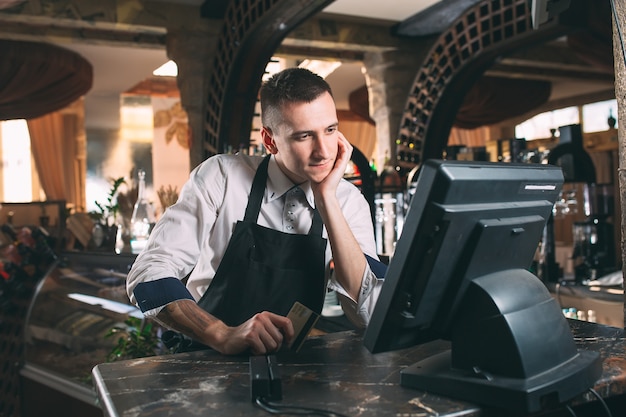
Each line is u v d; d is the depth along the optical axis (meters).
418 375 1.09
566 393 1.02
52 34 6.96
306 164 1.48
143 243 4.50
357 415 0.97
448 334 1.12
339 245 1.57
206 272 1.73
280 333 1.33
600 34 5.32
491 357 1.05
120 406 1.03
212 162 1.74
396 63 7.70
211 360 1.32
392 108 7.77
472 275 1.08
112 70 9.53
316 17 7.15
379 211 5.01
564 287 3.70
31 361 3.90
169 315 1.42
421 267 1.03
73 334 3.65
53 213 4.80
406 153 7.42
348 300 1.62
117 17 6.47
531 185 1.15
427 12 6.93
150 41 7.36
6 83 8.18
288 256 1.70
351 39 7.38
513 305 1.07
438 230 1.00
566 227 10.66
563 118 12.31
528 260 1.23
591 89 11.43
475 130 12.97
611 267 4.32
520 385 1.00
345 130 13.44
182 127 11.12
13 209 4.89
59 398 3.67
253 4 5.79
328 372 1.21
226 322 1.68
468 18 6.35
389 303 1.04
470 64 6.45
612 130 11.25
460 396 1.04
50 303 3.87
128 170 10.83
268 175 1.72
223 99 6.68
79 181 12.20
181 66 6.91
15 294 4.12
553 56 8.65
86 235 4.76
